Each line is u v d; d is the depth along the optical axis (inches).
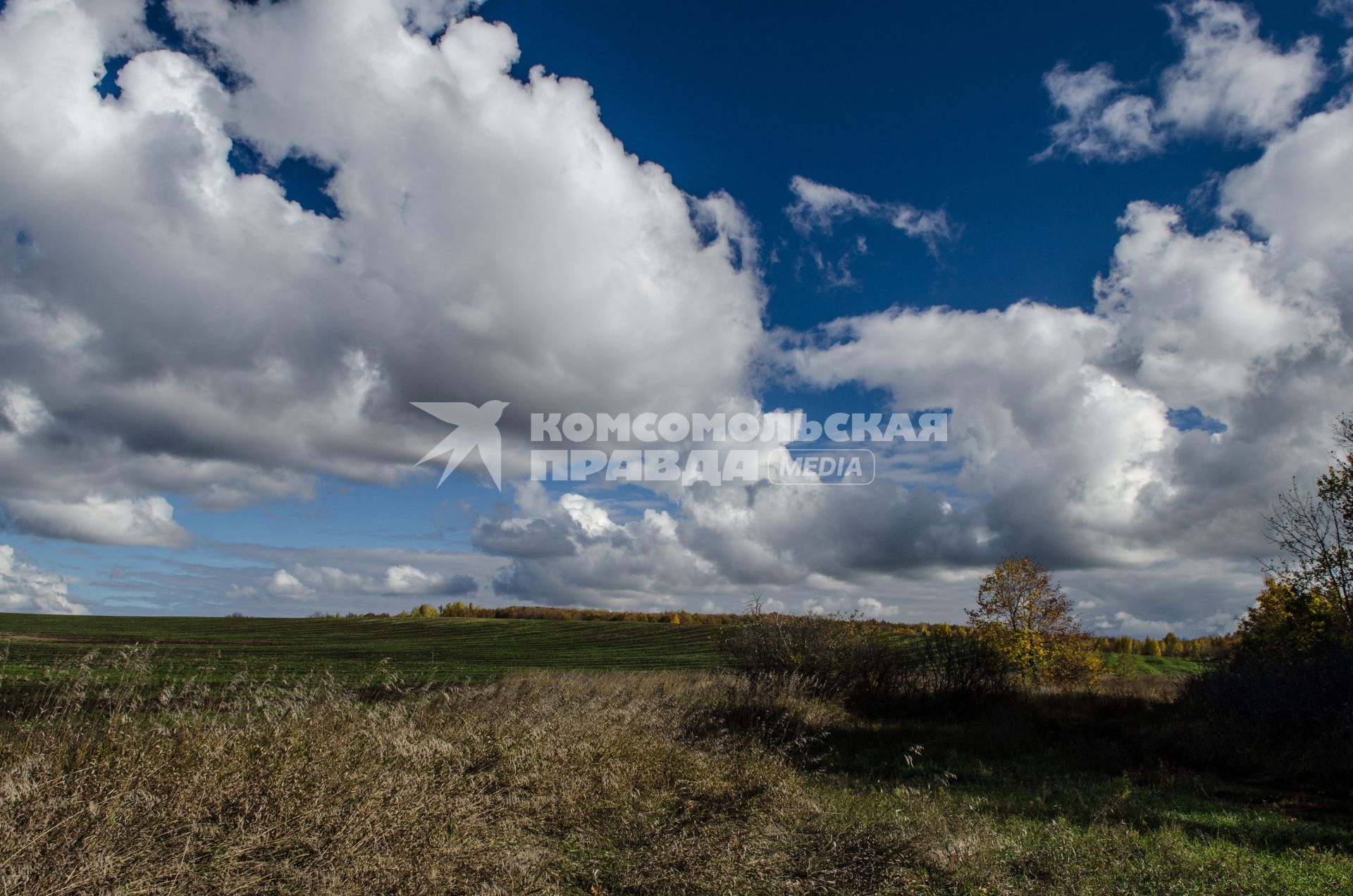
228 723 271.6
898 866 237.1
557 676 624.1
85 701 266.7
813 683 717.3
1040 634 1144.2
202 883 174.1
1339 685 552.7
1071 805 383.2
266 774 228.7
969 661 768.3
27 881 159.3
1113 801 389.4
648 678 665.6
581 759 328.5
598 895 213.3
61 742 217.6
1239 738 561.9
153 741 234.1
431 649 1750.7
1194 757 552.4
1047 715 737.0
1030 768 516.7
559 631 2426.2
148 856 176.9
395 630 2393.0
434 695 385.4
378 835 206.2
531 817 267.7
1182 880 242.4
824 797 339.6
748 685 644.7
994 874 235.9
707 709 556.1
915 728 645.9
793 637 781.9
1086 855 264.4
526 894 202.2
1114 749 593.6
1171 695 824.9
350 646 1766.7
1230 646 790.5
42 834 166.7
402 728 296.2
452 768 288.4
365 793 226.5
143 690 284.5
